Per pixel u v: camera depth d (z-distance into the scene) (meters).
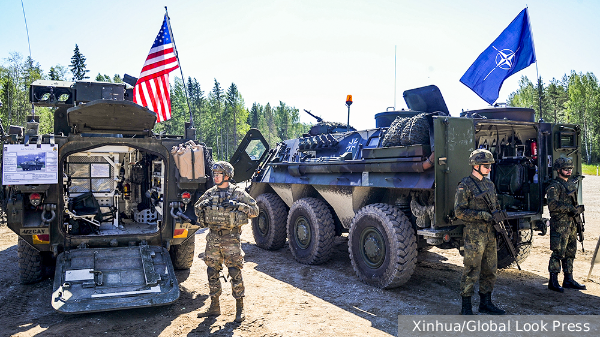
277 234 7.95
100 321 4.27
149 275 4.65
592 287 5.41
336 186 6.49
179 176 5.43
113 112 4.95
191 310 4.63
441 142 4.82
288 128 111.50
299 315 4.45
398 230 5.14
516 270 6.33
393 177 5.45
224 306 4.77
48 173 4.88
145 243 5.32
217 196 4.28
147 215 6.60
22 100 38.88
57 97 6.84
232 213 4.19
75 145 5.15
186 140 5.77
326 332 3.97
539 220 5.71
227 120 78.31
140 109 4.93
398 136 5.44
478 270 4.33
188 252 6.27
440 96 5.95
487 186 4.38
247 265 6.89
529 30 6.71
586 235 8.60
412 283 5.67
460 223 4.90
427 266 6.62
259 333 3.95
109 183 6.17
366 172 5.93
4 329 4.05
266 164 8.94
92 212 5.64
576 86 60.91
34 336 3.87
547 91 69.19
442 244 5.33
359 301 4.93
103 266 4.74
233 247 4.27
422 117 5.23
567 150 6.20
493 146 6.73
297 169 7.36
